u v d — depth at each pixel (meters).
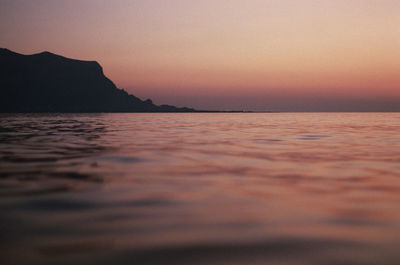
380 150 11.66
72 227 3.69
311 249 3.16
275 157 9.82
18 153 10.53
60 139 15.95
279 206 4.59
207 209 4.43
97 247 3.15
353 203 4.76
